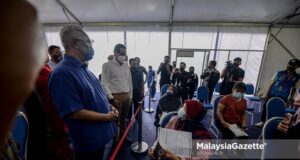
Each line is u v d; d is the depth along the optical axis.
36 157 0.62
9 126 0.19
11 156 0.48
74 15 5.51
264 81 5.93
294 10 4.60
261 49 5.84
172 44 6.10
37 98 0.59
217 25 5.73
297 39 5.59
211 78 4.28
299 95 1.68
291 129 1.34
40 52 0.21
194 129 1.32
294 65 2.84
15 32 0.17
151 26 6.00
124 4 4.76
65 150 1.12
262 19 5.34
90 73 1.22
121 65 2.23
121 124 2.30
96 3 4.73
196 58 6.11
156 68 6.30
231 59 6.00
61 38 1.04
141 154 2.29
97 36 6.32
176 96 2.55
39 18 0.22
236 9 4.79
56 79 0.94
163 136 1.21
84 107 1.04
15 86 0.17
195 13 5.16
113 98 2.01
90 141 1.07
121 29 6.14
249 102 5.00
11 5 0.18
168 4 4.69
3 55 0.16
